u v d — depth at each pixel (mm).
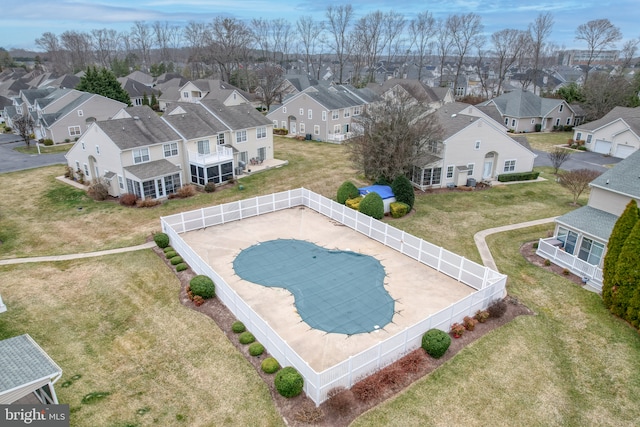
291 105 63219
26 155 51312
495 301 20078
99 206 34250
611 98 66688
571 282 23047
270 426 13781
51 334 18406
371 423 13953
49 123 57500
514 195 37438
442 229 30000
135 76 107188
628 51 102562
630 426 14164
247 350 17359
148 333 18484
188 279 22922
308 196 33719
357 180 41500
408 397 15062
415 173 39250
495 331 18828
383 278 23203
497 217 32312
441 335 16938
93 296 21406
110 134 34625
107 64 166500
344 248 26828
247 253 25891
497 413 14516
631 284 19078
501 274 21812
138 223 30938
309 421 13867
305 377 14758
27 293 21594
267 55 157625
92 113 60312
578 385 15891
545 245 25531
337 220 31297
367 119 37875
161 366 16469
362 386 15078
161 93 93688
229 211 30625
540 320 19750
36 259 25422
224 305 20516
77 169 40594
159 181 35594
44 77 100812
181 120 39969
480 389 15531
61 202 35094
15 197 36219
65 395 14906
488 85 124875
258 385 15453
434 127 36469
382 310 20188
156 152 36688
